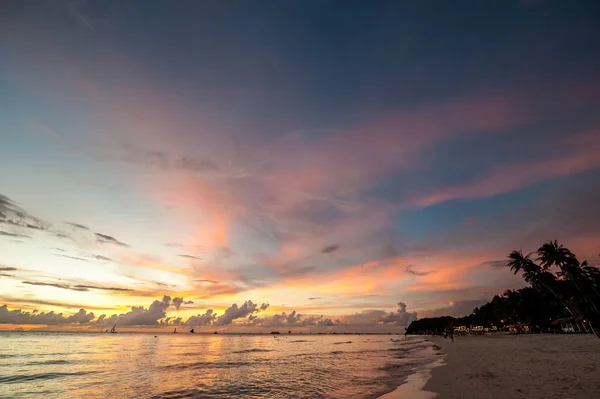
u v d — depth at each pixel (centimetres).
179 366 4328
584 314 6294
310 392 2283
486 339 7462
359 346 10488
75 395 2431
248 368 4016
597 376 1631
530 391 1448
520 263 6988
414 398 1669
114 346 9556
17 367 4250
